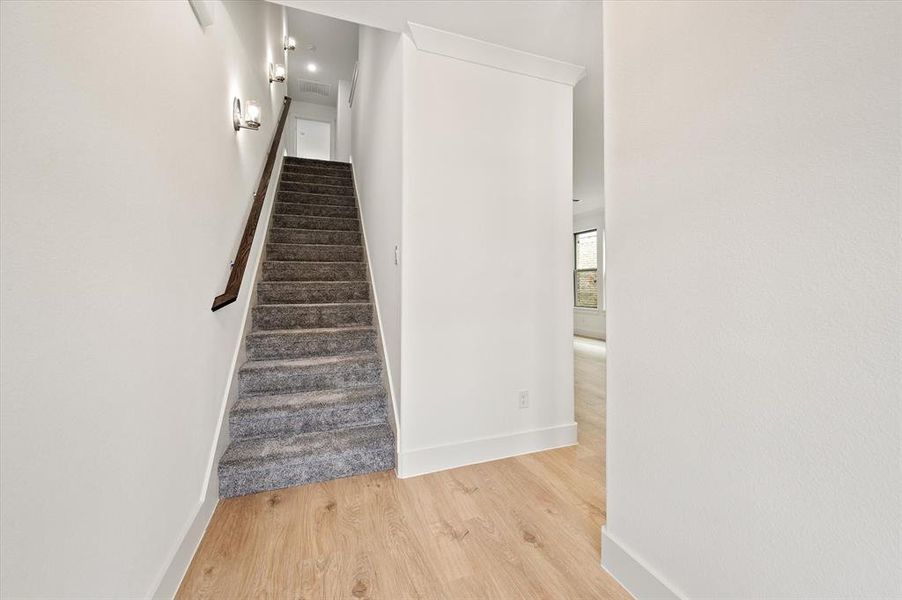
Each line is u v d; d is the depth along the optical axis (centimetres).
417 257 202
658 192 112
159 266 114
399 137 207
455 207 210
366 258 331
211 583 127
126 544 94
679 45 105
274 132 374
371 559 139
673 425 108
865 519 70
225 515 164
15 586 59
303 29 499
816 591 77
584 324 780
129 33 96
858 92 70
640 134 118
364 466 201
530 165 228
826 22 74
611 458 131
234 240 211
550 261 233
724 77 93
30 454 63
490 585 128
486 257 217
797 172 79
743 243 90
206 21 152
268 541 148
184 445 135
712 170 96
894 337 66
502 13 186
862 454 71
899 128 65
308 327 278
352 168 465
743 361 90
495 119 219
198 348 151
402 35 200
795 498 80
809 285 78
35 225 65
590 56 224
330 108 722
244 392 224
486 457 216
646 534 118
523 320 226
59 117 71
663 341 111
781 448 83
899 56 65
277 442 201
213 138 171
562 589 126
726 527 94
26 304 63
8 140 59
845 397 73
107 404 86
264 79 311
